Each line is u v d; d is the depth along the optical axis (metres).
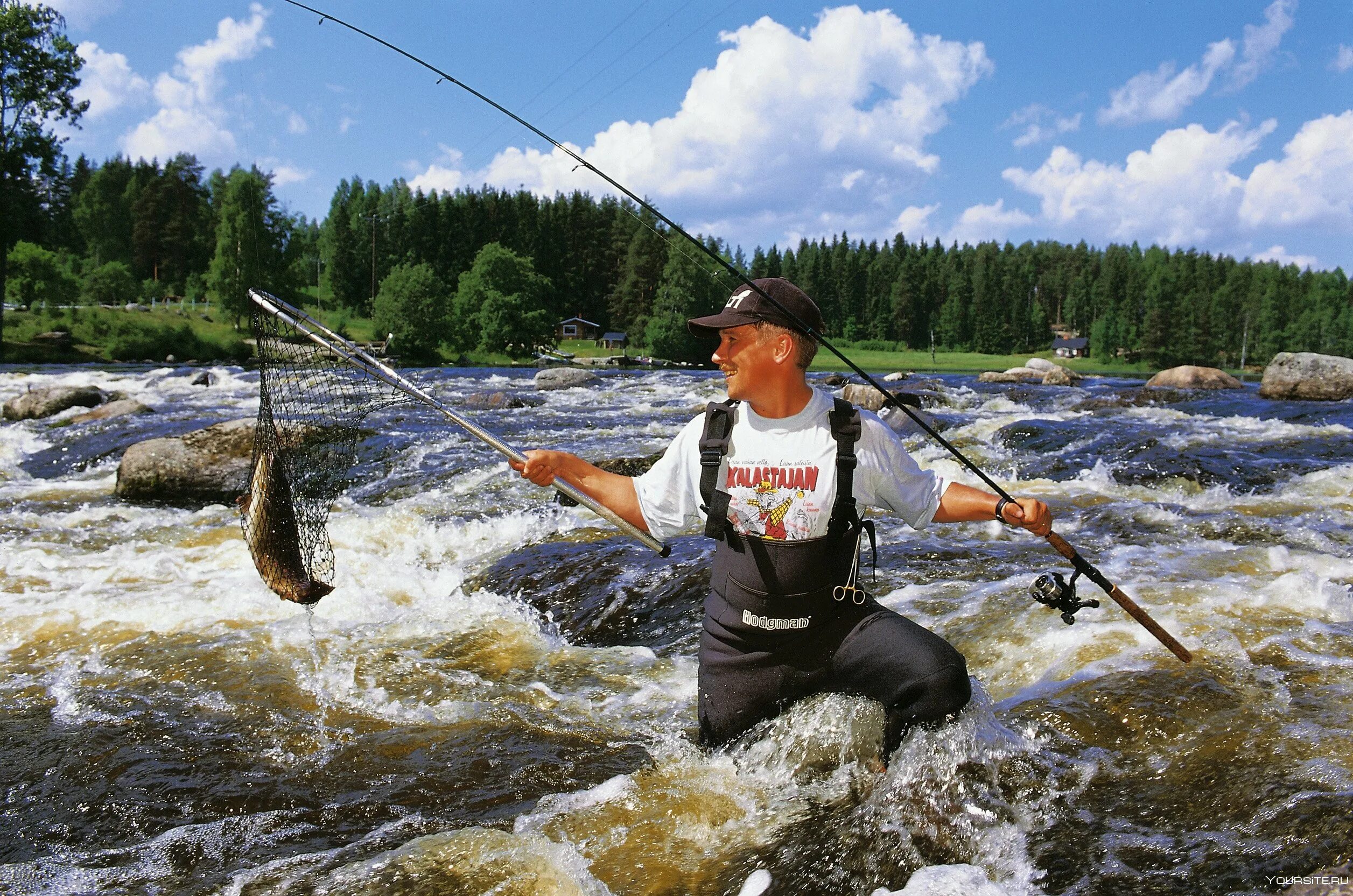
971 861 2.36
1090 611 4.14
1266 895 2.10
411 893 2.38
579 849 2.60
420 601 5.34
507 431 13.25
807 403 2.60
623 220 114.88
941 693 2.54
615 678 4.06
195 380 25.05
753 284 2.57
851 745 2.79
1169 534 6.27
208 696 3.88
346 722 3.60
